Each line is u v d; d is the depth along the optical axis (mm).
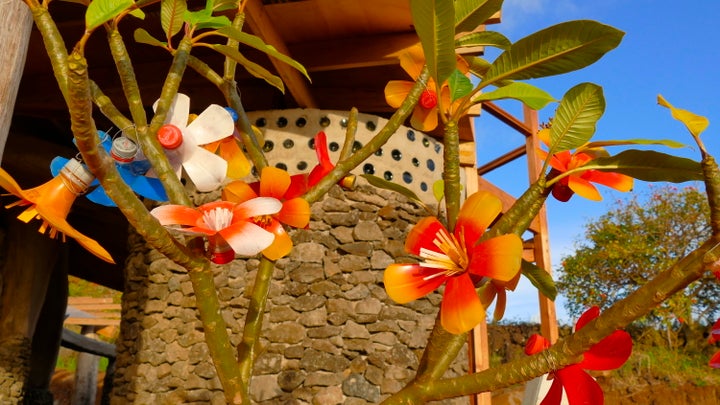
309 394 6340
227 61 1069
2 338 9188
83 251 13266
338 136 7035
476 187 7715
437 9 706
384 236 7008
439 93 813
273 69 7000
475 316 619
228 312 6637
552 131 820
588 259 15750
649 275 14836
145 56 7625
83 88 575
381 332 6648
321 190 923
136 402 6664
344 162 942
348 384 6398
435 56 765
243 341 880
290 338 6496
